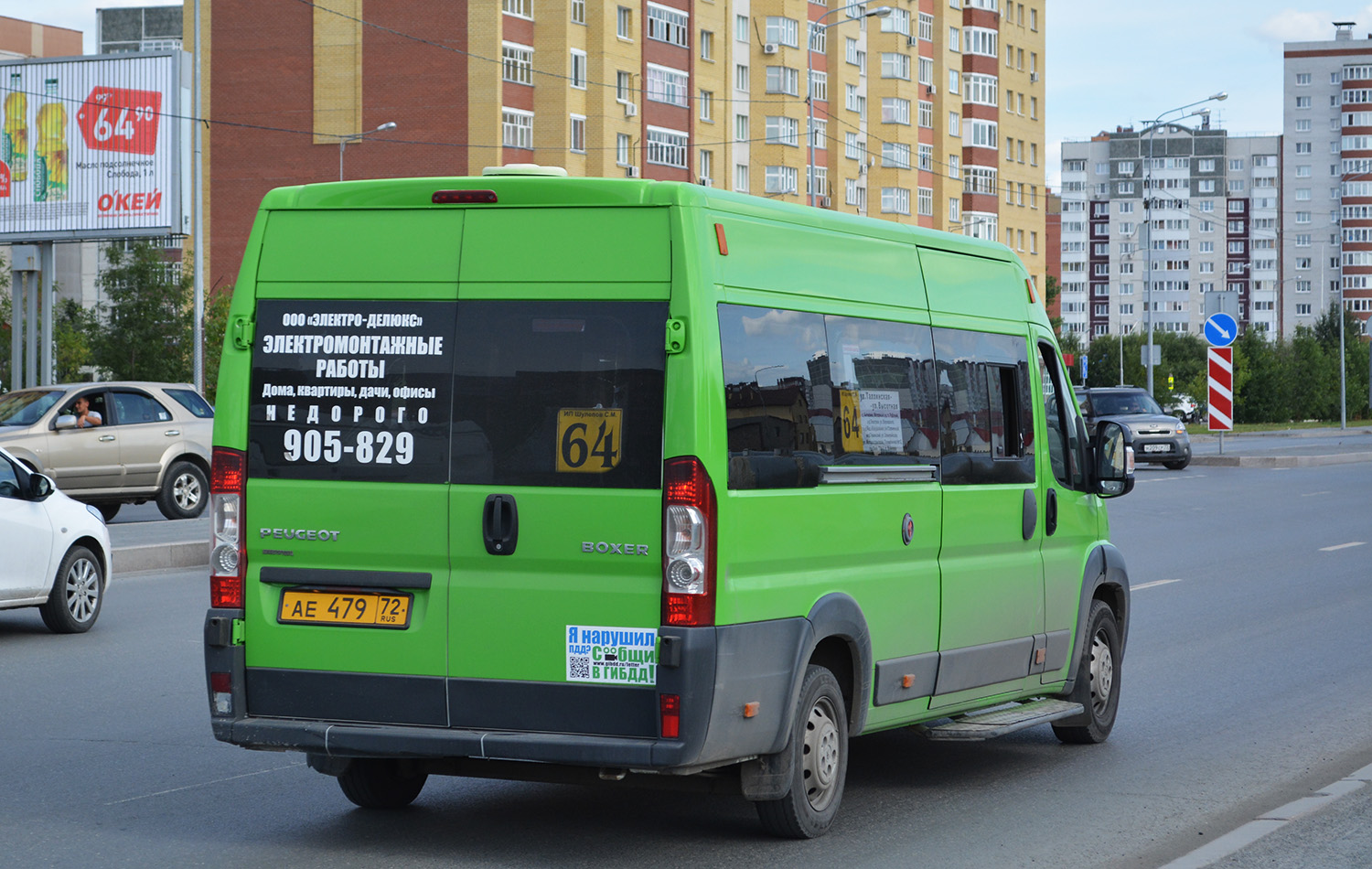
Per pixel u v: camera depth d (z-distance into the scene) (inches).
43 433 864.9
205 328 2143.2
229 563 259.6
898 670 282.7
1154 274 7480.3
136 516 994.1
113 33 3951.8
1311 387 4077.3
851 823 280.7
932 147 3912.4
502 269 248.1
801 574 255.9
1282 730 370.6
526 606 242.1
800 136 3405.5
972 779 321.4
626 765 234.8
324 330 257.0
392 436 251.6
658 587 235.8
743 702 242.2
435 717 247.8
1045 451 338.0
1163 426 1466.5
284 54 2822.3
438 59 2743.6
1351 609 581.6
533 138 2795.3
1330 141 6919.3
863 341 278.1
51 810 287.1
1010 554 321.1
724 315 242.7
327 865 249.6
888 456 281.6
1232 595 626.5
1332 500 1092.5
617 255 241.9
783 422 253.1
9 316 2336.4
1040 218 4372.5
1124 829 277.7
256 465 259.6
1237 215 7386.8
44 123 1653.5
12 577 485.7
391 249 254.7
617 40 2876.5
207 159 2864.2
